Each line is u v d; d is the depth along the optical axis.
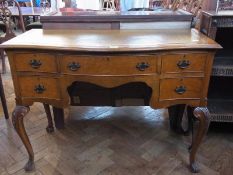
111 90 1.64
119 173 1.38
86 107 2.11
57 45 1.10
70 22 1.48
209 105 1.71
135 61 1.12
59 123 1.77
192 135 1.59
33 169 1.39
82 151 1.56
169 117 1.85
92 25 1.49
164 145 1.61
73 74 1.15
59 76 1.16
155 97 1.20
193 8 1.75
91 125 1.85
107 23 1.48
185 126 1.79
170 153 1.54
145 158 1.50
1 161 1.46
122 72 1.13
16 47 1.10
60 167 1.42
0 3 2.75
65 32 1.39
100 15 1.47
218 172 1.39
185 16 1.47
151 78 1.15
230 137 1.70
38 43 1.13
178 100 1.22
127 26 1.48
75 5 2.10
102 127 1.82
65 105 1.22
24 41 1.17
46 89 1.20
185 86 1.19
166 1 2.02
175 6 1.79
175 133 1.74
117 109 2.08
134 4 2.16
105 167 1.42
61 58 1.12
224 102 1.76
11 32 2.80
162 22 1.48
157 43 1.13
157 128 1.81
